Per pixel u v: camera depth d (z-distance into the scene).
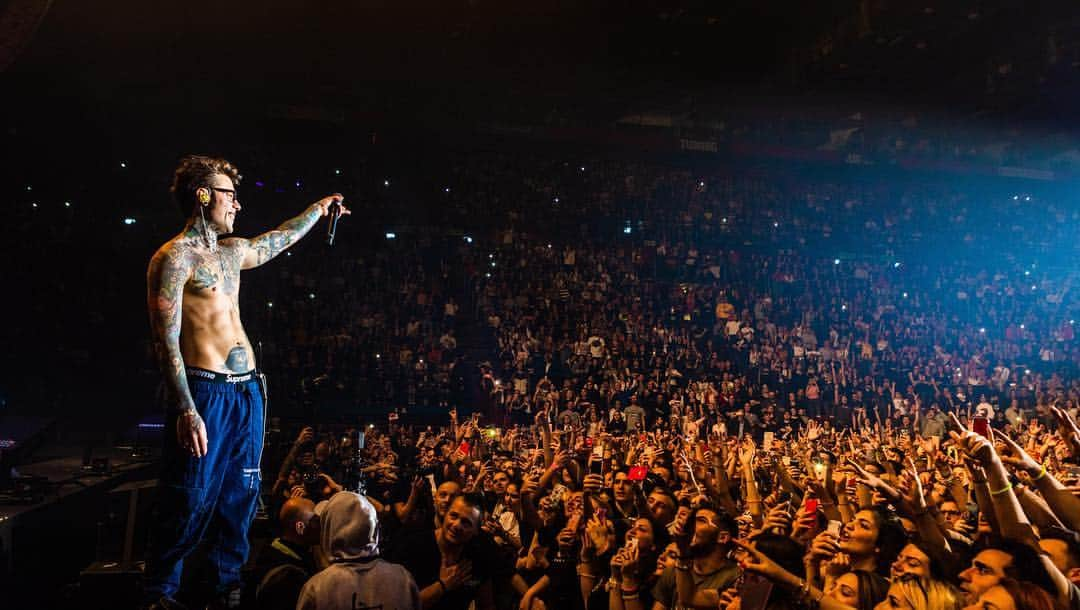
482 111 31.47
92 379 23.69
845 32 28.06
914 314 31.28
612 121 34.00
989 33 27.28
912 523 4.61
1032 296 32.94
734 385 24.61
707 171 35.03
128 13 25.53
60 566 10.80
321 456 11.16
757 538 4.22
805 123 34.44
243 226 30.11
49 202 27.27
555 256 30.50
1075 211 36.25
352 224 30.47
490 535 5.12
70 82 26.41
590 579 5.36
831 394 25.77
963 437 4.35
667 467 7.92
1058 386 25.33
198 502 3.41
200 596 3.56
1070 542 4.24
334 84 29.64
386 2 27.56
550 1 28.03
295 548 5.09
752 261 32.50
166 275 3.40
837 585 4.10
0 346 23.77
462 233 31.23
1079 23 25.81
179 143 29.34
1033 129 34.34
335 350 24.52
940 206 36.22
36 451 15.27
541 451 8.96
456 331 27.28
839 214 35.41
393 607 3.59
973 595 3.74
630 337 26.56
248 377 3.67
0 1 17.14
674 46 30.89
